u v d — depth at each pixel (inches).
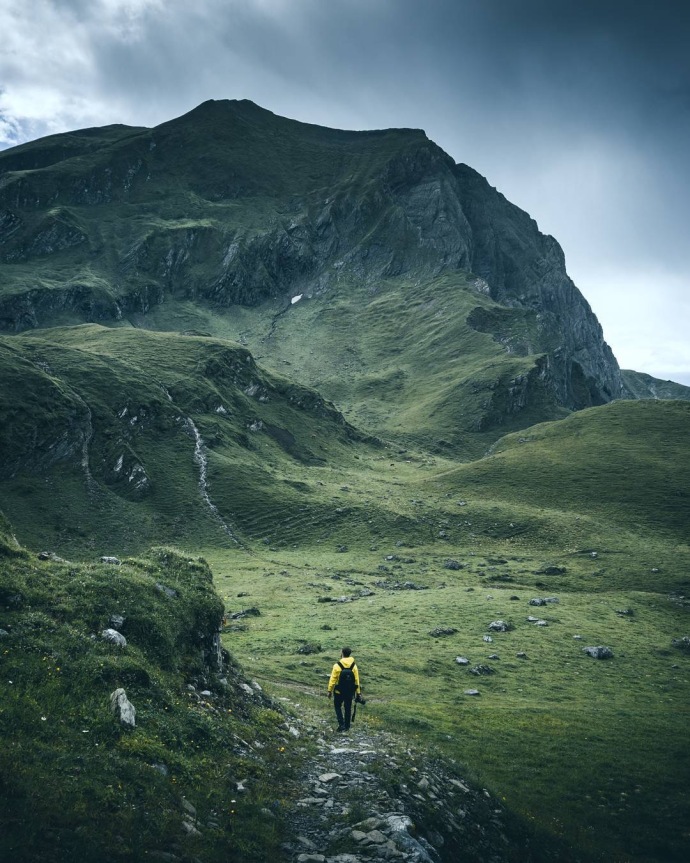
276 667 1664.6
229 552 4766.2
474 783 779.4
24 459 5565.9
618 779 979.9
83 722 540.7
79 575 812.0
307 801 601.9
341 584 3555.6
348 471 7834.6
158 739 577.0
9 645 607.5
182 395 7790.4
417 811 617.9
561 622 2593.5
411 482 7081.7
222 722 711.1
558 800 872.3
